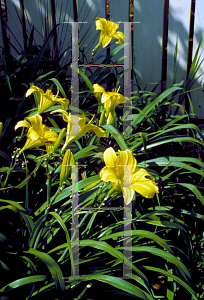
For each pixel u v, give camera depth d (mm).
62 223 1117
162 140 1515
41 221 1160
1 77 2021
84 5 2768
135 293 1097
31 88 1161
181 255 1522
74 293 1230
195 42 2732
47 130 1171
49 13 2859
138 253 1468
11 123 1867
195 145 1810
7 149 1669
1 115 2037
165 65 2805
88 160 1566
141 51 2812
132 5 2719
